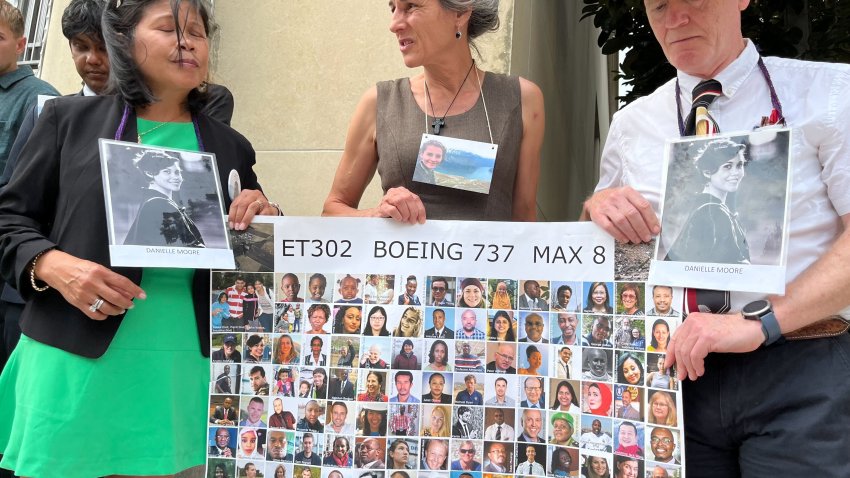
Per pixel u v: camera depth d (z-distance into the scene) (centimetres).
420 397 193
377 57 377
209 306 204
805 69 174
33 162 193
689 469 184
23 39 335
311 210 376
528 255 193
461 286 195
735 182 170
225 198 211
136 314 192
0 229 189
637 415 178
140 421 188
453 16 231
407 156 236
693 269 172
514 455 187
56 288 180
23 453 181
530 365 189
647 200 187
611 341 183
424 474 190
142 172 192
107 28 200
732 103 179
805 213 169
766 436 168
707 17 174
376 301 197
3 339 274
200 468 274
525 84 246
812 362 165
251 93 389
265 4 393
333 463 192
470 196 230
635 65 457
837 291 157
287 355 198
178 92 206
